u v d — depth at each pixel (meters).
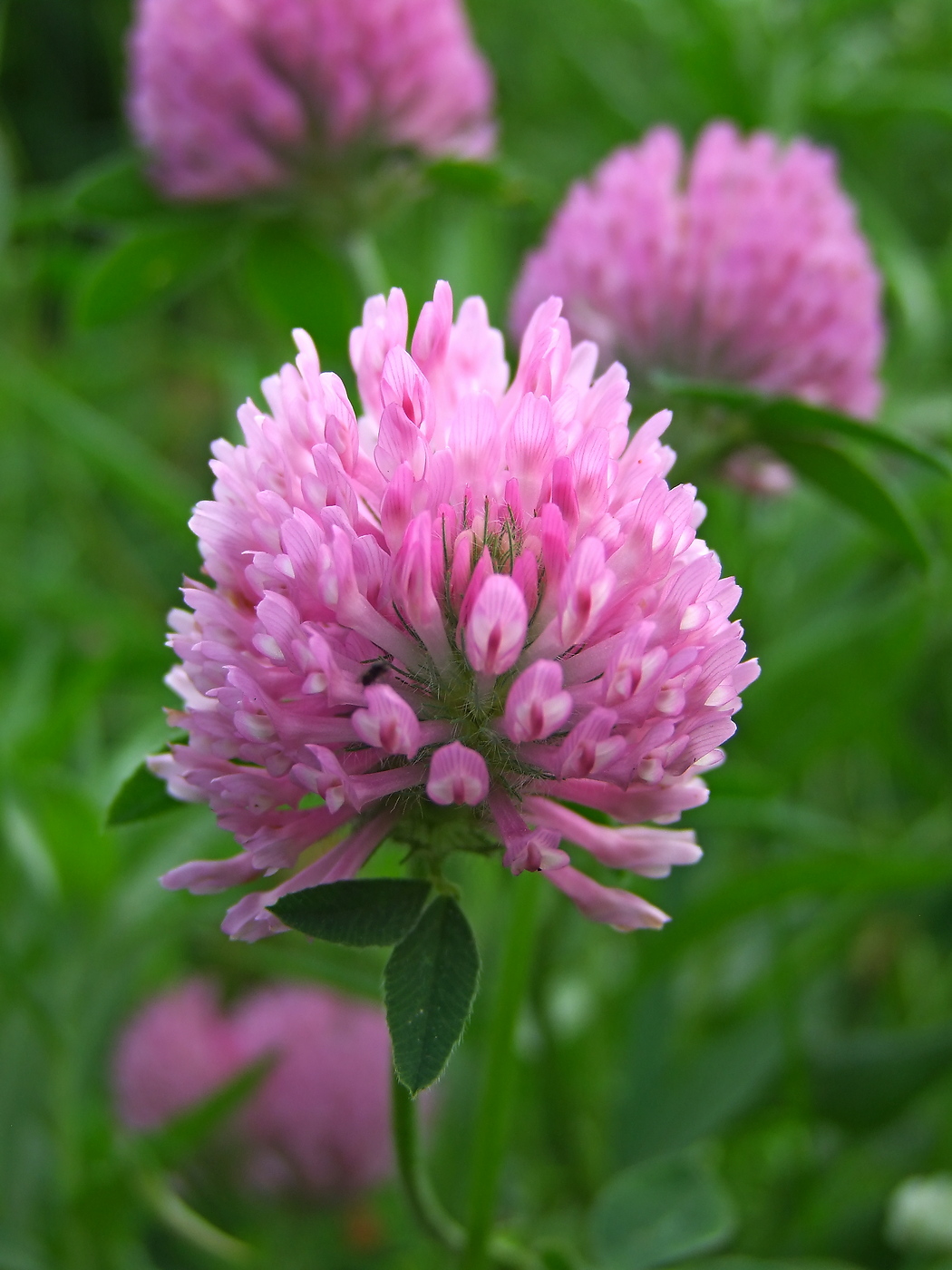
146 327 0.34
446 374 0.11
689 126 0.29
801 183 0.18
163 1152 0.18
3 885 0.21
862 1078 0.18
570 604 0.10
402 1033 0.10
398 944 0.11
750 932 0.23
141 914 0.20
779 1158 0.21
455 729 0.11
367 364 0.11
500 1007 0.14
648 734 0.10
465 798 0.10
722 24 0.25
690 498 0.11
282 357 0.22
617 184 0.18
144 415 0.36
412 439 0.11
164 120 0.20
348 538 0.10
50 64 0.46
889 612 0.20
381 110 0.20
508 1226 0.18
